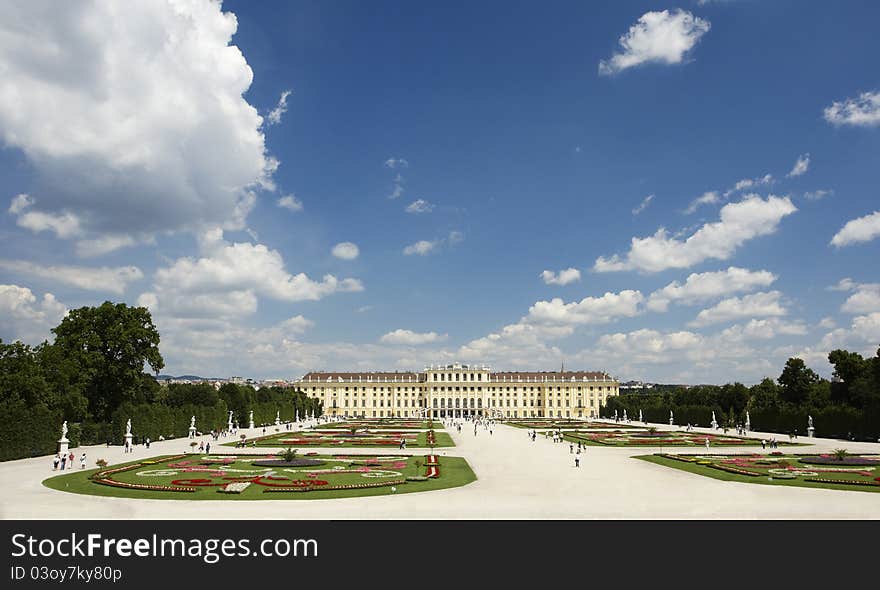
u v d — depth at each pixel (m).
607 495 52.84
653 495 52.94
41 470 71.94
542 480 62.56
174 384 183.25
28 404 96.00
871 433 126.81
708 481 62.47
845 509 46.22
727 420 194.00
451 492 54.50
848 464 76.88
